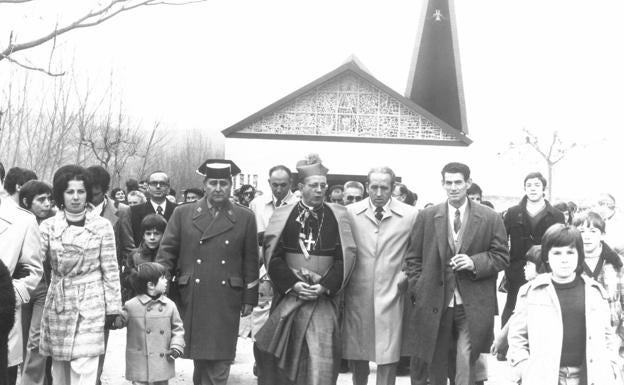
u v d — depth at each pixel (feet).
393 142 88.48
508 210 33.14
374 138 88.33
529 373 17.79
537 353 17.69
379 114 88.53
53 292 21.67
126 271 28.66
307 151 88.33
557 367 17.49
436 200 87.81
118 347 34.86
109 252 21.98
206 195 25.48
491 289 23.45
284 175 30.78
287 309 22.49
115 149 88.02
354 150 88.33
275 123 88.53
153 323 23.66
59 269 21.58
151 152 118.62
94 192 28.96
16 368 22.27
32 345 23.26
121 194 58.34
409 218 24.44
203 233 24.88
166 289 24.34
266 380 23.53
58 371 22.00
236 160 88.28
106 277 21.83
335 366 22.56
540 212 32.55
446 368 23.48
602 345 17.40
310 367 22.12
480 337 22.84
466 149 88.28
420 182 88.02
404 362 30.07
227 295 24.72
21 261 20.97
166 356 23.81
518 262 32.55
